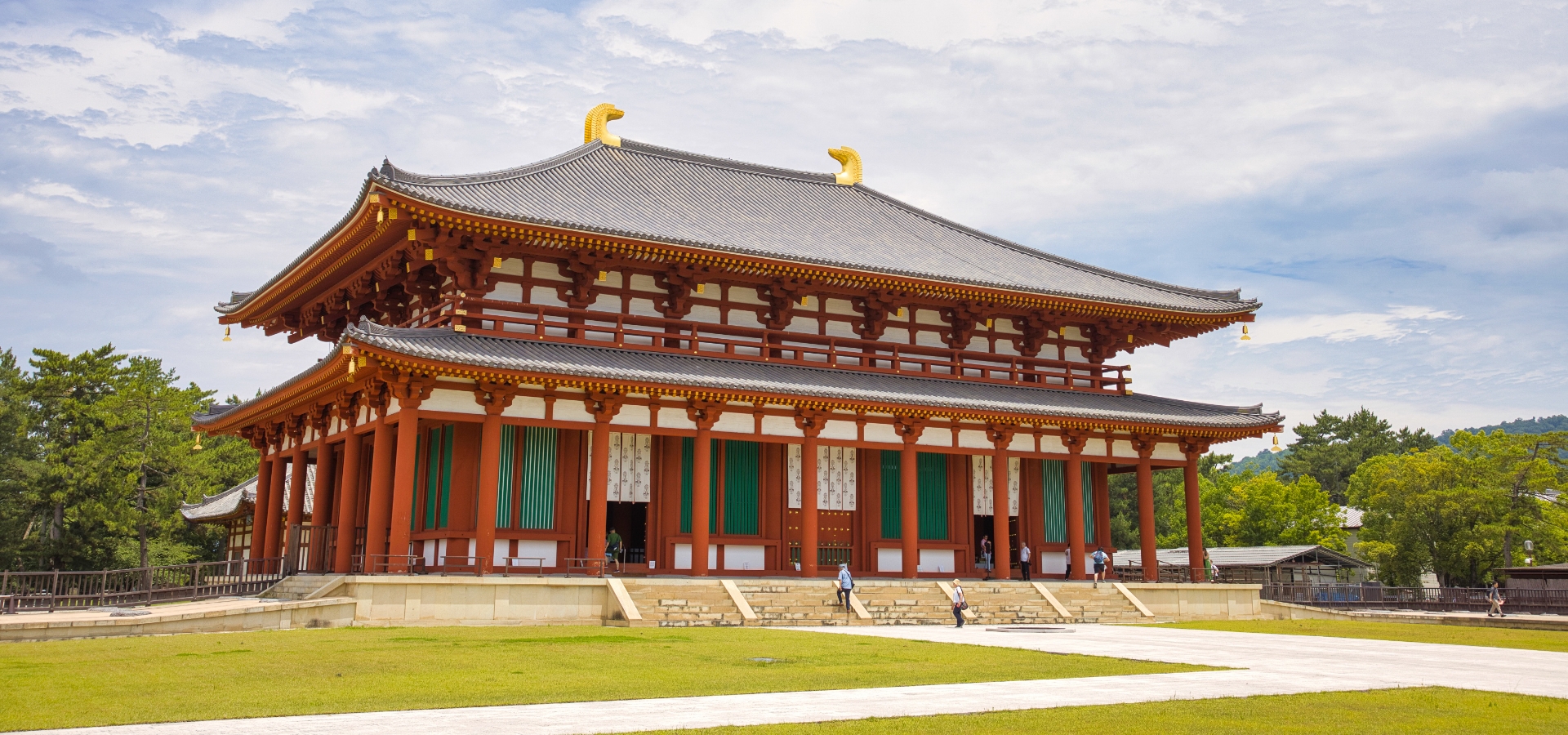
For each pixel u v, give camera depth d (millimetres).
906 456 47094
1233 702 18438
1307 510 103688
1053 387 54000
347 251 43875
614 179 52344
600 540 40531
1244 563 75750
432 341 38750
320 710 16578
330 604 33125
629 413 42125
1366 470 104375
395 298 48781
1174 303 55500
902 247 54875
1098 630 37125
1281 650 30016
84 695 17781
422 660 23391
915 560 46781
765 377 44750
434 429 43375
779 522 46500
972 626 38656
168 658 22984
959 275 51406
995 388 51812
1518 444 86688
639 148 57312
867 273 47281
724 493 45781
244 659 23016
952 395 48219
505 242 41844
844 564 47312
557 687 19469
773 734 14797
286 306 53312
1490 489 83625
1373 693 20297
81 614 30062
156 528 83438
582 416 41312
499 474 41594
